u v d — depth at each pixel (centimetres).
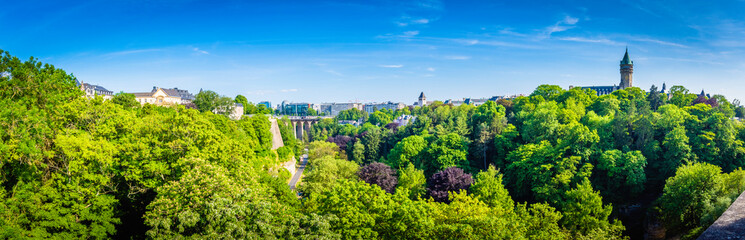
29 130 3188
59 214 3200
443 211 4328
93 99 5091
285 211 3491
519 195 7531
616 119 8931
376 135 14062
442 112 15112
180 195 3194
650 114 8575
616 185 7088
